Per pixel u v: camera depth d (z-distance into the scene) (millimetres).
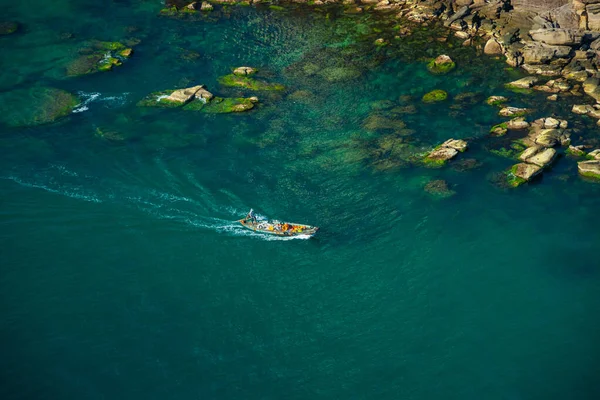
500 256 55688
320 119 76562
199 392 42656
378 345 47000
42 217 57844
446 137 72688
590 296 51594
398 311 50031
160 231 57281
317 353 46188
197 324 48094
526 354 46312
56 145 68875
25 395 41656
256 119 76250
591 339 47656
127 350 45531
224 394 42656
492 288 52312
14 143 68688
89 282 51375
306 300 50875
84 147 68812
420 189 64000
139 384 43000
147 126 73625
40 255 53719
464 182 65125
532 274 53781
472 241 57312
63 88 80938
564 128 73188
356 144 71438
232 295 51000
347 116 77312
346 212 60594
